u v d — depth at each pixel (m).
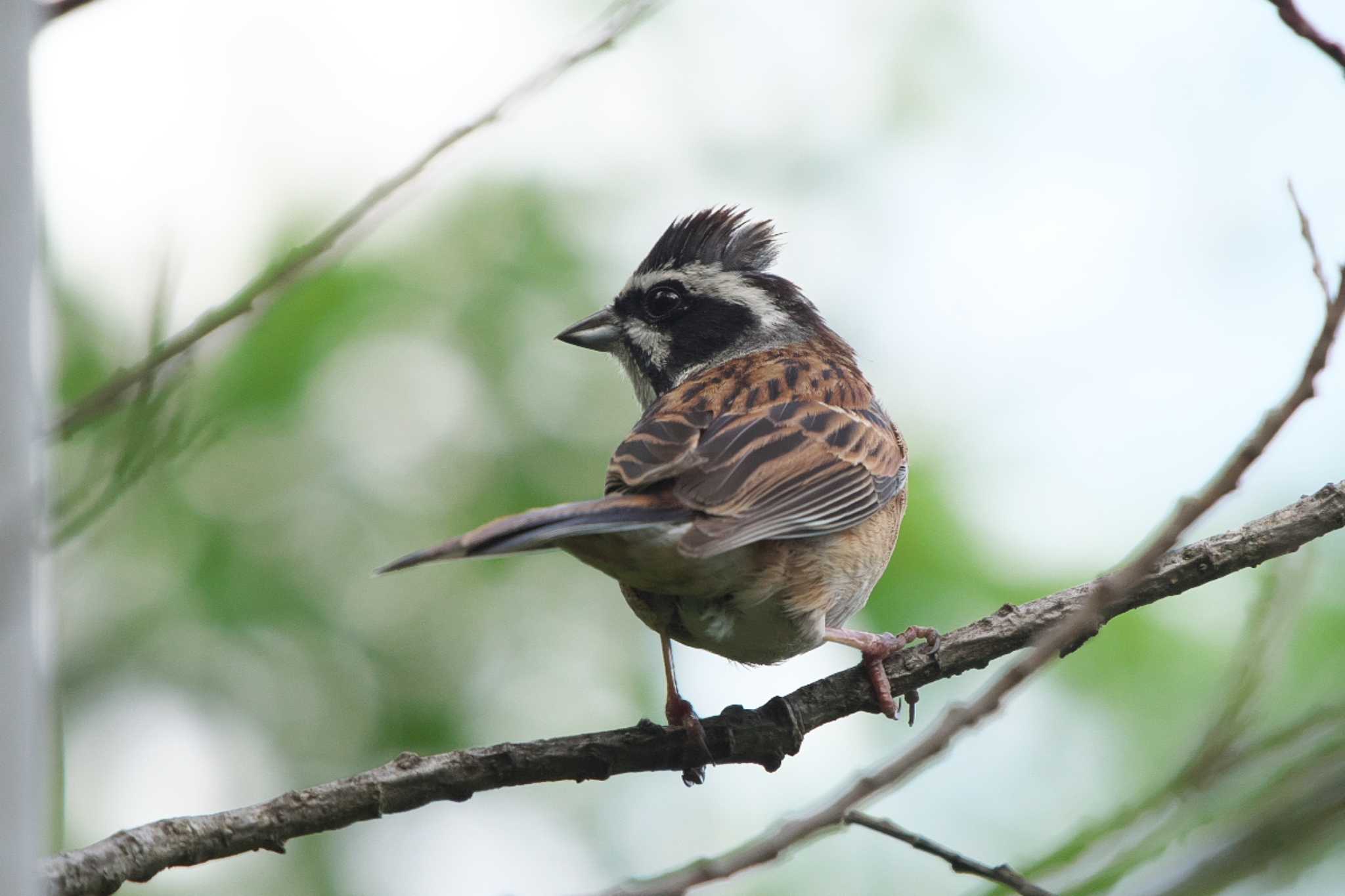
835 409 9.82
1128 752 12.20
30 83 4.64
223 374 13.84
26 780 4.41
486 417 14.45
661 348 11.97
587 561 8.26
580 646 14.14
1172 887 5.73
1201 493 6.33
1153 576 8.56
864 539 9.49
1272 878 5.65
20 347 4.50
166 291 5.73
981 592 12.65
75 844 12.95
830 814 6.09
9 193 4.54
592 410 14.69
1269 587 6.56
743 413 9.40
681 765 8.29
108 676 13.51
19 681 4.41
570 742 7.98
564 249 15.27
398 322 14.47
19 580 4.43
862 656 8.92
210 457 13.73
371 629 13.91
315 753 13.65
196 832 6.89
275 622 13.73
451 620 14.10
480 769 7.62
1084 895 6.10
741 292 11.94
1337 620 11.05
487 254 15.04
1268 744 6.20
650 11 6.54
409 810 7.45
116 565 13.55
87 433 7.59
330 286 14.37
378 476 14.12
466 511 14.14
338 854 13.36
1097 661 12.53
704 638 9.08
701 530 8.09
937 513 13.09
